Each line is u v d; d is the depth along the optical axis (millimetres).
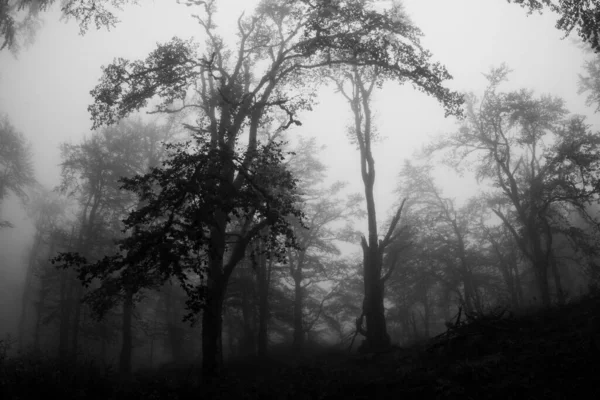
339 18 17672
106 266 11570
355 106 26062
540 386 7660
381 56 17953
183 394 10992
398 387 9945
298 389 11508
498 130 29281
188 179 12305
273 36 20844
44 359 14688
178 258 11062
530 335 12008
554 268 26203
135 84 17766
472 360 10586
